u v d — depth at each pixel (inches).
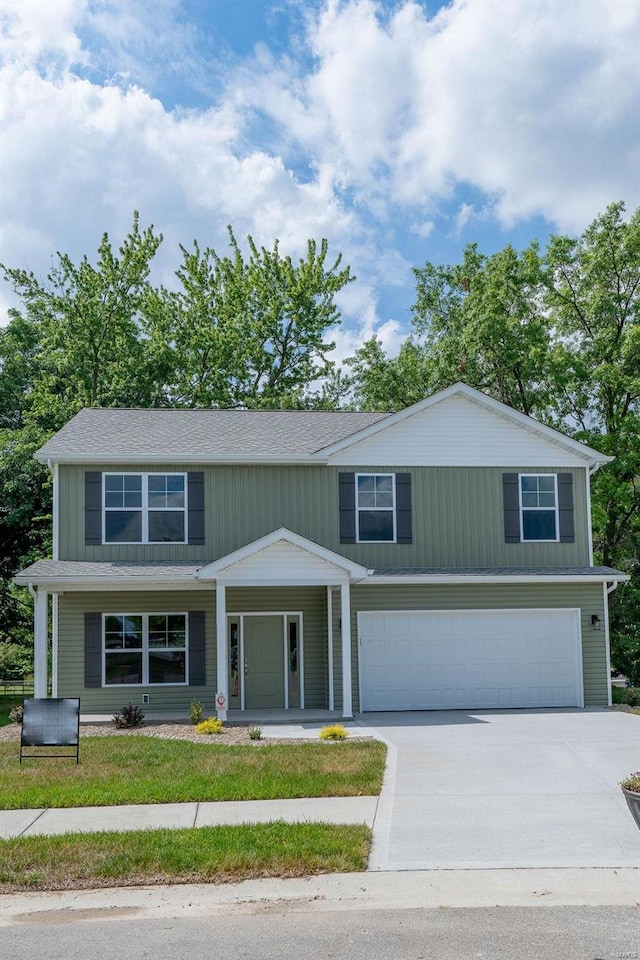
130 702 833.5
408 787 473.7
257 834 377.1
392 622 859.4
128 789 465.4
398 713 822.5
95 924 287.6
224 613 768.9
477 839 376.2
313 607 872.3
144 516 850.8
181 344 1535.4
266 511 869.8
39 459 834.2
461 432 903.7
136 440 880.3
